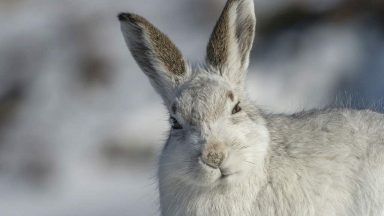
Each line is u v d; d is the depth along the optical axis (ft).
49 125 126.11
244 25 61.93
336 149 58.08
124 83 128.47
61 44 139.03
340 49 117.60
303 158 57.77
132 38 62.49
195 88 58.03
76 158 119.75
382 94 109.81
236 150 54.75
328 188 57.31
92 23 140.46
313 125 59.57
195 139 55.16
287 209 57.31
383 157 57.62
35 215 108.88
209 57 61.57
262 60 118.93
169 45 61.77
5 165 122.01
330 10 123.85
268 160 57.57
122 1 143.13
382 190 57.21
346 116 60.23
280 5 125.08
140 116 120.26
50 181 117.91
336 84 114.42
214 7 136.67
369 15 122.21
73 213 107.65
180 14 137.28
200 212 57.52
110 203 107.76
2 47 140.46
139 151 118.11
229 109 57.16
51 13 146.10
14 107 130.82
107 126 121.70
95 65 132.57
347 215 57.88
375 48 117.80
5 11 150.20
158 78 62.13
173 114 57.72
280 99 113.19
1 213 110.52
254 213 57.31
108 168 117.19
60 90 131.13
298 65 116.88
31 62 137.80
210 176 54.49
